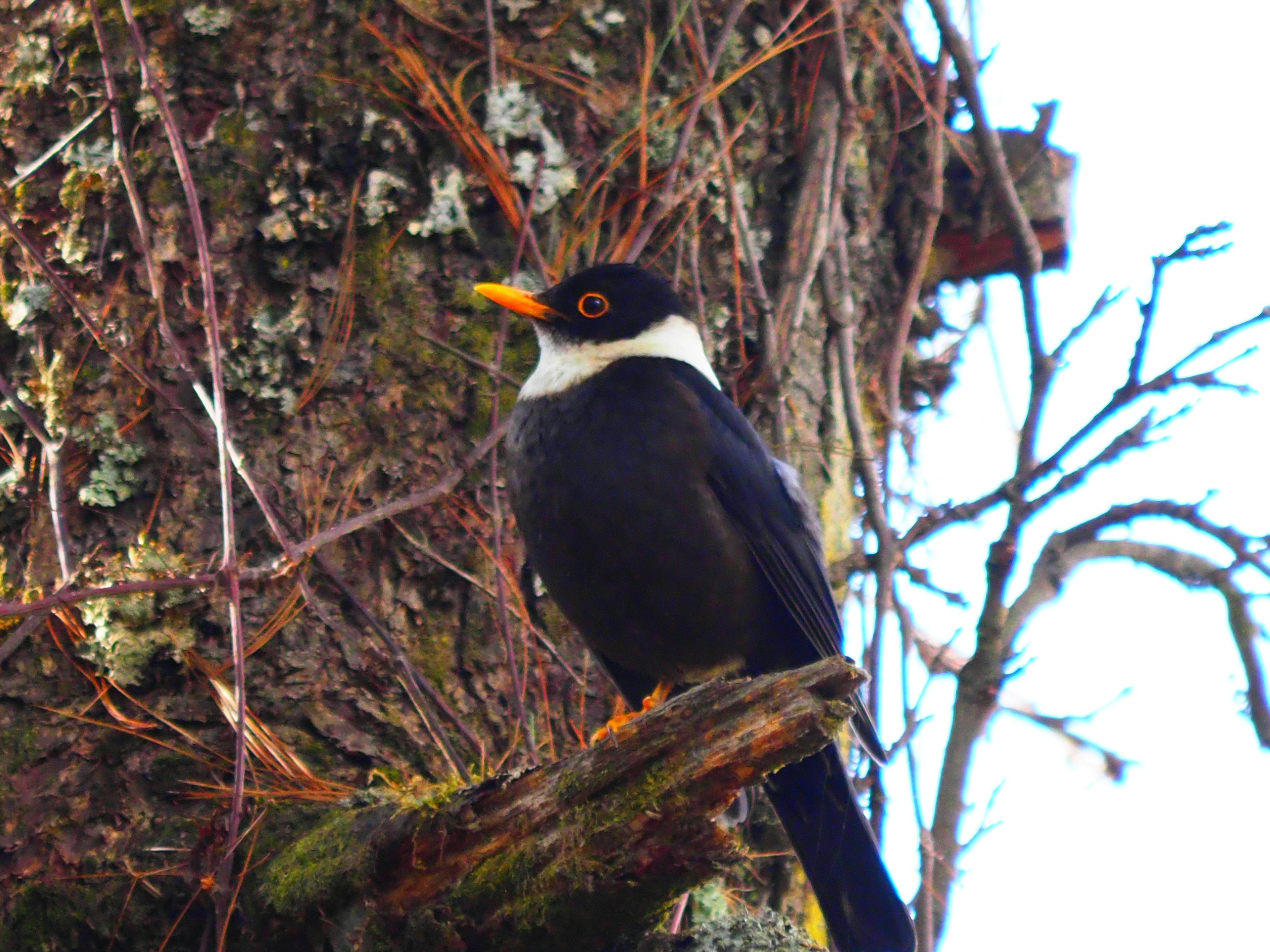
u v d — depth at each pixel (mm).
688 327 8445
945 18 9523
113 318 7887
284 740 7266
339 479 7816
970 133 10461
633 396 7930
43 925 6738
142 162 8055
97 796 7059
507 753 7625
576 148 8602
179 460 7719
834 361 9383
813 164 9195
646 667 8242
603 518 7777
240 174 8070
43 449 7816
